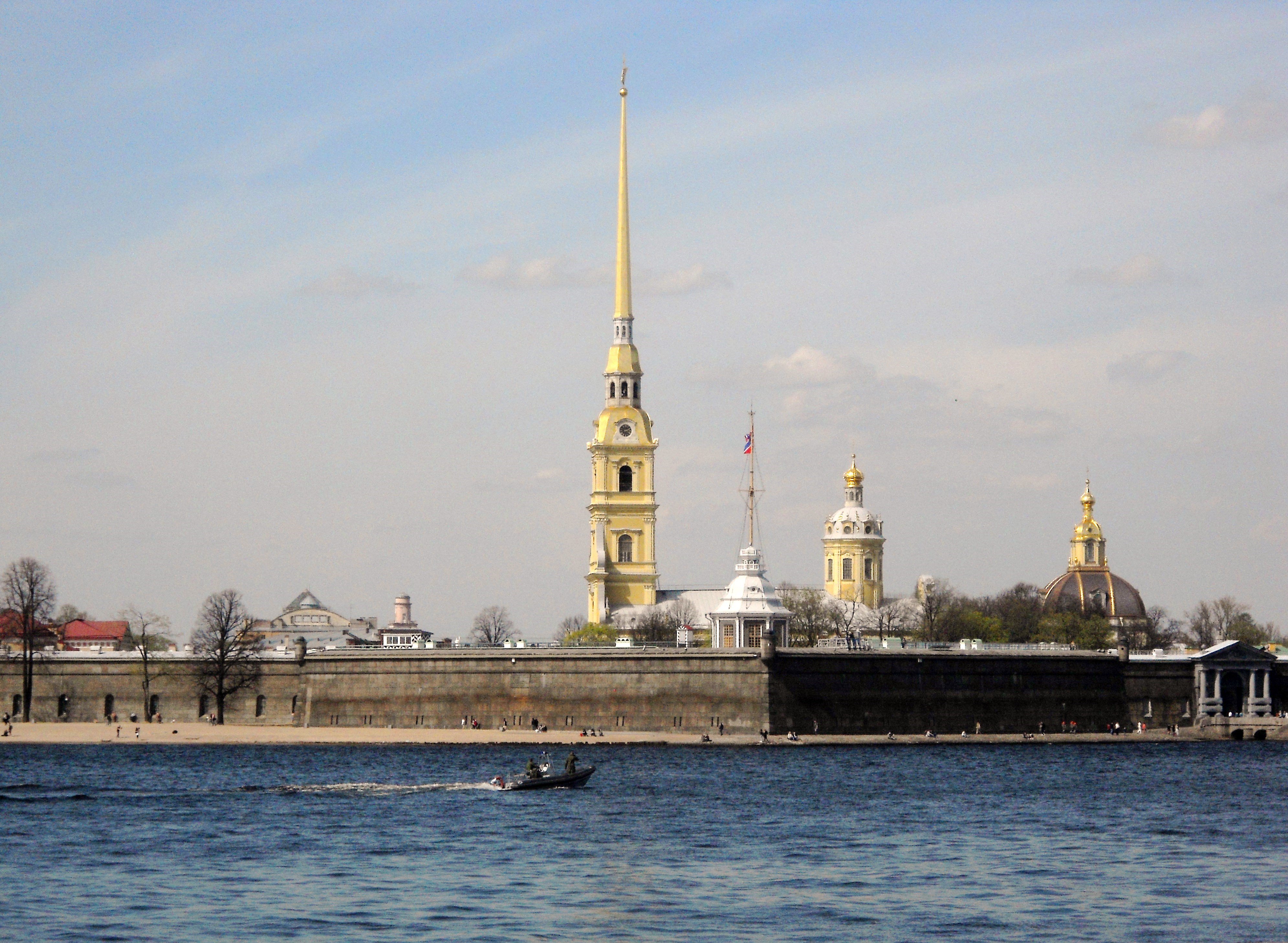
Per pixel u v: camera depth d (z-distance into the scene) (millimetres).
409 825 186375
